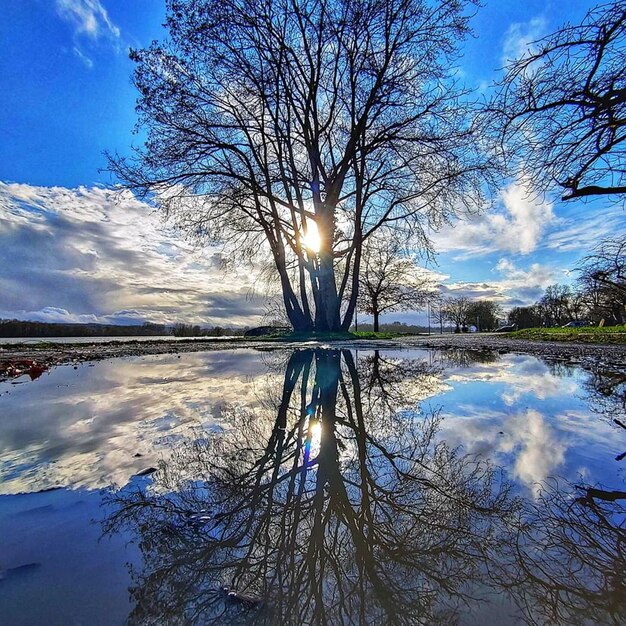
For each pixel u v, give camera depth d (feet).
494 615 3.35
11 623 3.10
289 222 56.39
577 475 6.08
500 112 21.36
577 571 3.91
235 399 12.59
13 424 9.42
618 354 28.07
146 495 5.57
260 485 6.03
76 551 4.18
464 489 5.68
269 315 74.59
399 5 43.16
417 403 11.68
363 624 3.29
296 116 50.98
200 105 44.45
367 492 5.78
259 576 3.92
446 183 46.50
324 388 14.66
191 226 48.80
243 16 41.65
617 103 18.04
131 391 14.12
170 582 3.74
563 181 21.35
